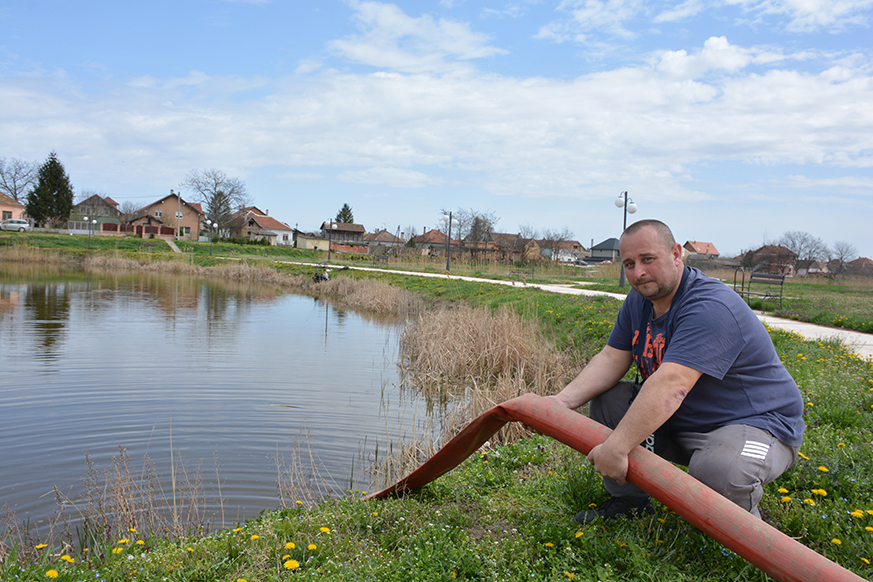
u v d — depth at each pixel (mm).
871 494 2938
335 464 5281
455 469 3961
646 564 2318
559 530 2715
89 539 3713
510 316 11133
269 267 35781
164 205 77688
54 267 35781
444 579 2387
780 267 38219
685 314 2531
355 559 2566
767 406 2533
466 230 57469
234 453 5555
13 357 10234
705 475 2447
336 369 9922
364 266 37438
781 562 1940
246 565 2541
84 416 6781
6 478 4938
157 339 12516
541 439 4633
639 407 2344
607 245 88500
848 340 10336
